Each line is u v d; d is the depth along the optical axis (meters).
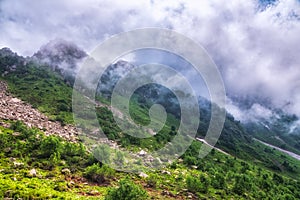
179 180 59.00
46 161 52.06
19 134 63.69
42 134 68.06
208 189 57.25
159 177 58.56
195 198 50.06
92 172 49.22
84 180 47.81
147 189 50.03
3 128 67.50
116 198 37.91
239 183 61.84
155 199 44.53
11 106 96.06
